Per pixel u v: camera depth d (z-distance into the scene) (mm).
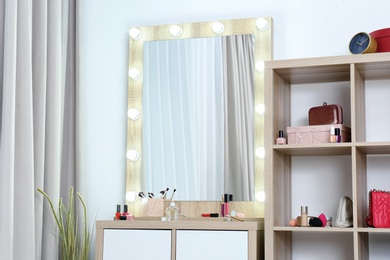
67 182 3947
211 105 3875
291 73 3576
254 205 3729
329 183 3689
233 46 3873
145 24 4078
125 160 4012
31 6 3680
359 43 3443
